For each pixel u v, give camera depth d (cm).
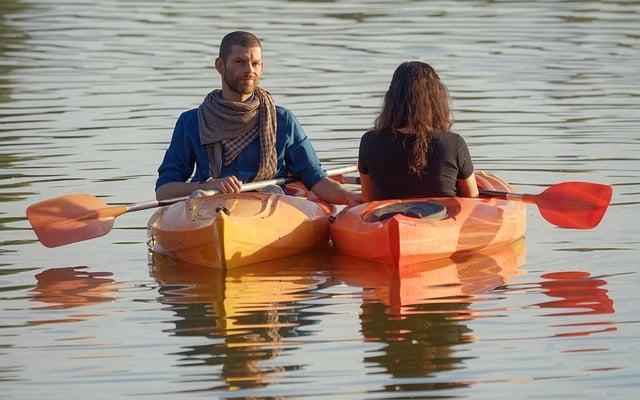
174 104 3612
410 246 2148
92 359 1680
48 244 2256
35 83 3950
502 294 1961
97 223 2289
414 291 1995
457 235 2209
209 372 1622
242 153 2384
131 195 2639
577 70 4075
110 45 4650
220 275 2131
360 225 2225
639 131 3216
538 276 2069
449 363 1639
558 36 4719
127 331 1798
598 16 5197
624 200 2559
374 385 1565
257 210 2253
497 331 1769
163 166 2408
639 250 2214
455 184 2300
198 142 2392
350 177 2606
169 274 2133
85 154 3017
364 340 1739
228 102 2362
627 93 3712
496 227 2258
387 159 2261
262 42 4659
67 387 1577
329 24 5078
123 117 3450
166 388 1567
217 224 2127
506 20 5125
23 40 4784
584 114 3431
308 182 2434
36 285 2056
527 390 1541
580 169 2831
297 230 2262
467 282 2045
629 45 4512
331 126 3297
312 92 3750
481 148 3056
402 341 1731
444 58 4303
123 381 1594
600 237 2316
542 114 3441
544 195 2314
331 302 1939
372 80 3922
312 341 1741
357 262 2223
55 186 2711
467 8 5478
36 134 3244
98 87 3875
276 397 1530
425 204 2245
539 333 1753
